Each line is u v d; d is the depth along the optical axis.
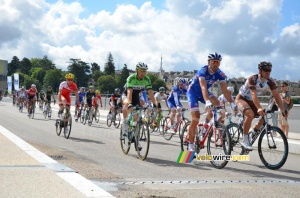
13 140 7.86
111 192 4.18
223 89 6.38
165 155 7.42
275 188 4.62
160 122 12.28
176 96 10.74
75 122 17.39
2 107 29.17
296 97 12.39
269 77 6.33
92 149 7.88
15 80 52.78
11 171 4.75
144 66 7.38
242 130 6.37
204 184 4.74
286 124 9.51
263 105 11.35
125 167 5.88
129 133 7.11
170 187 4.52
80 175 4.66
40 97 24.39
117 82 175.88
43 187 4.02
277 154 6.01
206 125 6.47
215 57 6.06
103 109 27.20
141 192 4.21
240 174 5.55
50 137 9.91
